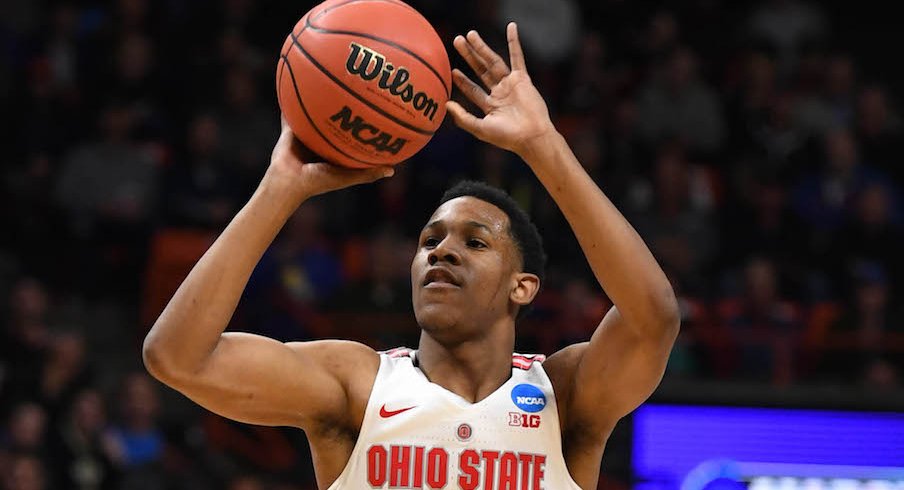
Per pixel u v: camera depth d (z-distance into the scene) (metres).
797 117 43.22
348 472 11.88
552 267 34.44
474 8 40.97
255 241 11.60
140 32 40.47
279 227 11.83
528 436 11.91
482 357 12.34
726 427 22.64
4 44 39.91
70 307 36.06
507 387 12.16
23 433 29.86
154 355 11.27
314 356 12.27
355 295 33.69
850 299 35.59
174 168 37.25
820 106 43.62
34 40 40.25
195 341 11.27
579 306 32.34
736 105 43.16
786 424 22.64
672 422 22.72
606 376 12.02
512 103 11.86
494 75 12.20
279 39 42.31
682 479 22.56
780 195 38.78
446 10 40.81
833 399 22.52
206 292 11.32
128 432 31.20
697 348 33.38
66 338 31.70
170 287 36.19
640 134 41.56
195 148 37.50
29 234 36.69
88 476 29.91
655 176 38.19
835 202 40.00
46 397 30.92
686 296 34.28
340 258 36.09
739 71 45.50
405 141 11.99
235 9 41.75
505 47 41.31
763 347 33.22
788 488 22.59
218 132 38.22
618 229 11.55
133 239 36.59
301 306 33.53
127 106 38.97
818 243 37.91
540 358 12.77
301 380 11.95
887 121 44.81
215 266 11.41
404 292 33.75
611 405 12.16
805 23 48.06
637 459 22.64
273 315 33.31
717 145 42.38
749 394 22.61
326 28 11.86
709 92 42.72
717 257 37.59
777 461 22.58
